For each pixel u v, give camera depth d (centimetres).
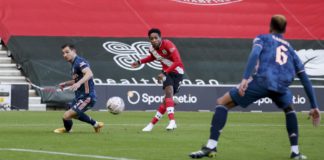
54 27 9012
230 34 9462
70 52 4419
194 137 4250
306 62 9356
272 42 2956
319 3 10044
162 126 5403
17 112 7431
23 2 9156
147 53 8906
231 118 6862
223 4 9794
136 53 8888
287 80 2945
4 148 3422
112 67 8644
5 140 3881
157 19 9438
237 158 3108
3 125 5309
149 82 8525
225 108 2972
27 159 2948
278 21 2977
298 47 9500
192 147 3597
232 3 9825
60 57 8681
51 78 8450
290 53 2977
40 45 8769
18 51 8694
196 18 9562
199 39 9306
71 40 8931
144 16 9431
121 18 9338
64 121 4453
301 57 9394
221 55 9162
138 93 8306
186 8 9638
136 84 8356
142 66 8662
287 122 3067
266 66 2925
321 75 9238
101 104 8150
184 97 8425
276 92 2953
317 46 9544
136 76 8562
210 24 9531
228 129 5119
